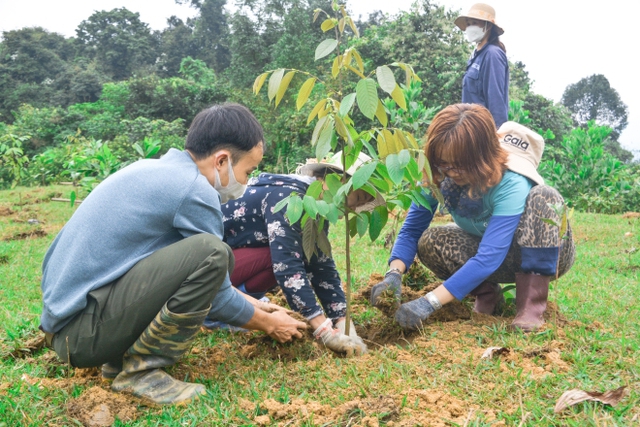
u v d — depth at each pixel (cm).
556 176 1173
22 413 226
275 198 302
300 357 289
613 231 726
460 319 337
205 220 245
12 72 5738
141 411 239
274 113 2695
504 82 573
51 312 237
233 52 3622
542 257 307
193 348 305
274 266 296
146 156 682
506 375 254
